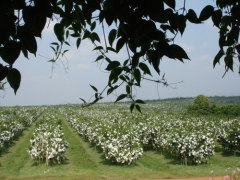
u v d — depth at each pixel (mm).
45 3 1372
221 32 2023
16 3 1336
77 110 64500
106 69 2002
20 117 44156
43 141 19078
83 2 1713
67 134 37000
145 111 57094
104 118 41250
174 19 1536
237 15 1809
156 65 1517
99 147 25141
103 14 1564
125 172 16984
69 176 16000
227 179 10836
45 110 79062
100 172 16969
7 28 1316
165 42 1485
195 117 38188
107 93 2115
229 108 49281
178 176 15633
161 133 23531
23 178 15750
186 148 18391
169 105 80562
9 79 1421
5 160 20891
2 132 27188
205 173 16109
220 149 23219
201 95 52594
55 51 2461
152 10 1384
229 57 2100
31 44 1384
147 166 18609
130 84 2088
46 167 18328
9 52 1358
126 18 1482
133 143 20906
